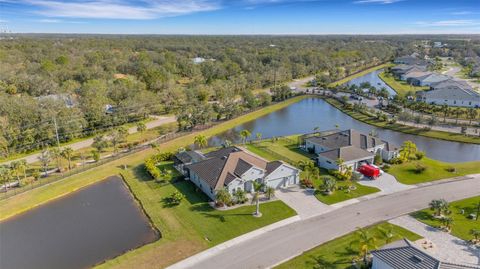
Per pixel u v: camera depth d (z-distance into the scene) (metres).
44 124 73.19
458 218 43.09
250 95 110.31
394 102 108.69
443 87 120.44
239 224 42.03
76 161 65.56
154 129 86.88
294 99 124.56
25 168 57.19
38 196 51.00
